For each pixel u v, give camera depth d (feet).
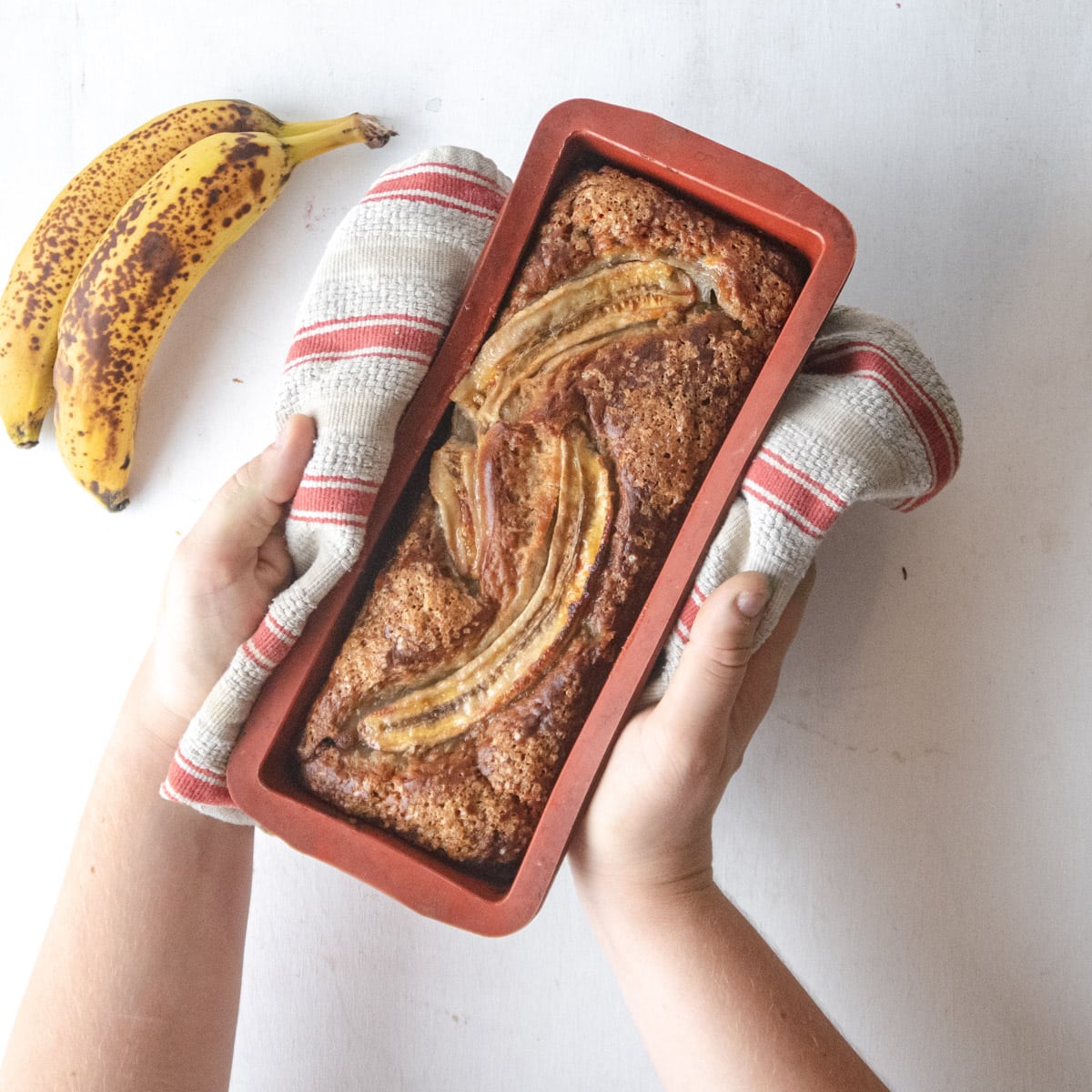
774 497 2.15
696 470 2.18
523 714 2.16
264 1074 3.14
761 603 2.03
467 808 2.15
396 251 2.30
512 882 2.18
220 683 2.20
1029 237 2.98
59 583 3.29
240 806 2.18
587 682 2.17
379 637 2.21
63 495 3.31
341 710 2.21
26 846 3.26
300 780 2.25
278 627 2.18
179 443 3.26
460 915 2.09
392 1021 3.12
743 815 3.05
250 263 3.23
